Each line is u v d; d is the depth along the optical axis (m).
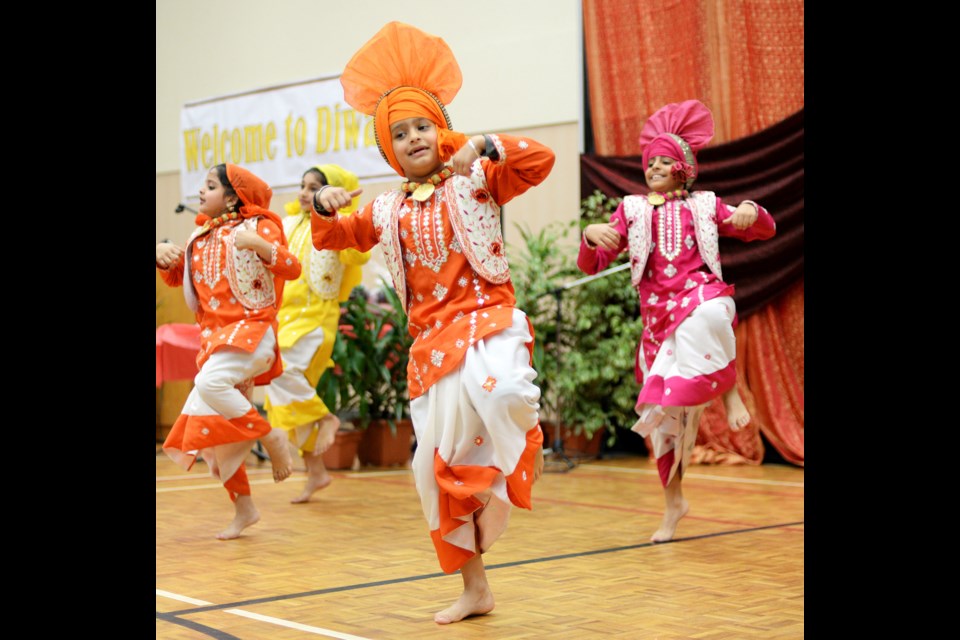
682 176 3.91
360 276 5.27
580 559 3.30
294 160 8.78
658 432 3.71
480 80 7.84
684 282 3.76
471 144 2.40
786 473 6.02
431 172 2.63
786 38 6.44
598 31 7.14
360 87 2.74
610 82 7.09
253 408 3.76
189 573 3.08
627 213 3.90
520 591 2.80
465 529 2.48
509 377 2.39
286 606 2.61
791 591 2.79
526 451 2.43
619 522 4.13
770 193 6.39
